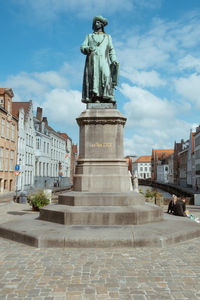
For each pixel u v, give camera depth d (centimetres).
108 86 962
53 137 5844
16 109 4228
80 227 686
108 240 591
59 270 459
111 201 784
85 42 994
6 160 3450
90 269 462
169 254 547
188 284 406
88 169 866
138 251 564
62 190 3675
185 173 6988
